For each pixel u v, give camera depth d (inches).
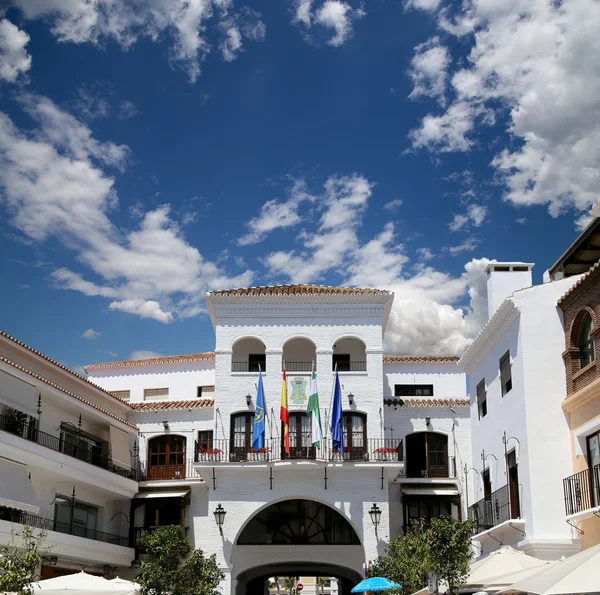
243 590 1635.1
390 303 1539.1
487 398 1248.2
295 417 1482.5
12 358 1272.1
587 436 965.8
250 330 1524.4
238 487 1427.2
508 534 1082.1
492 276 1298.0
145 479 1583.4
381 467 1414.9
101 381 1819.6
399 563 1126.4
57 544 1253.1
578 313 993.5
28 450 1190.9
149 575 1098.1
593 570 530.0
